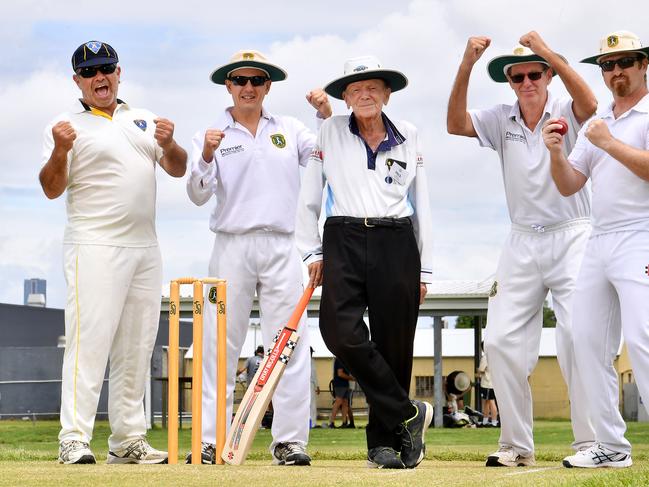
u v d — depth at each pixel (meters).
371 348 5.62
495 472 5.26
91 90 6.18
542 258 6.23
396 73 5.73
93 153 6.14
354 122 5.83
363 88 5.74
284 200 6.58
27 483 4.45
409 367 5.80
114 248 6.14
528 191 6.23
